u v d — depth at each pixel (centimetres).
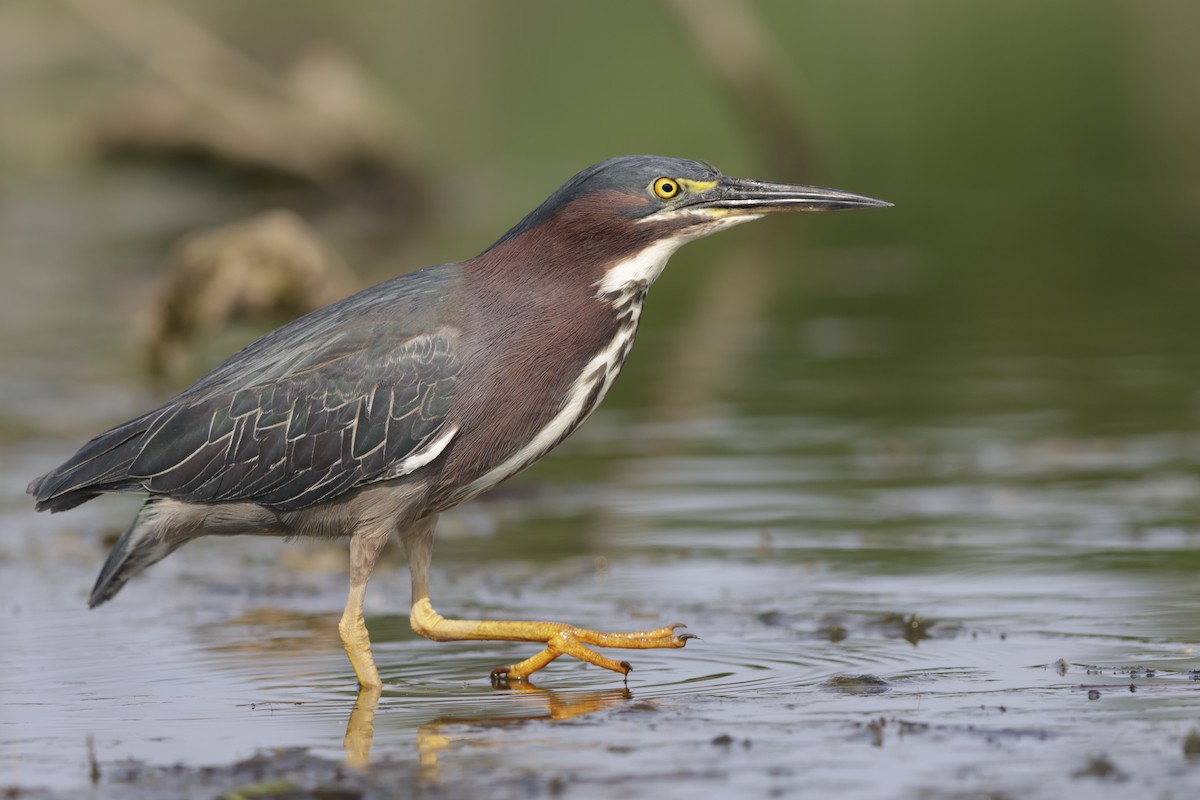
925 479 1399
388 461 886
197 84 3950
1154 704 770
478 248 2836
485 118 4556
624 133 4297
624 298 913
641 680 865
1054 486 1354
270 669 902
